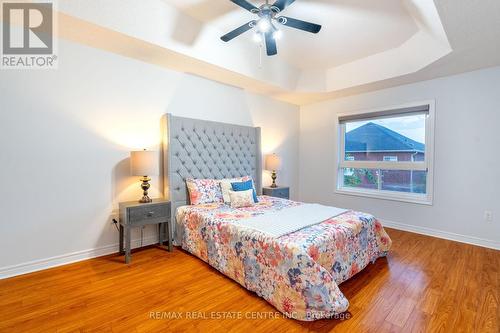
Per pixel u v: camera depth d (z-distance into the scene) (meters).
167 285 2.07
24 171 2.21
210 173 3.42
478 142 3.05
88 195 2.56
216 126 3.49
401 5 2.31
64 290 1.96
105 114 2.65
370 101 4.02
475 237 3.08
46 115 2.31
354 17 2.52
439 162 3.35
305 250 1.68
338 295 1.62
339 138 4.50
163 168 3.08
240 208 2.86
